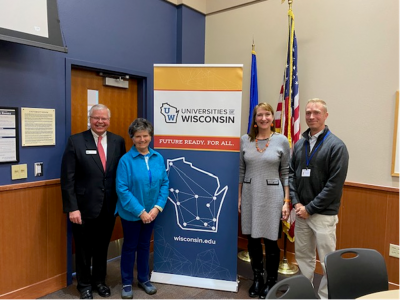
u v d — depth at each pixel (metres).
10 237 2.12
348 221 2.62
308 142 2.11
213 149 2.37
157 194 2.27
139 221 2.23
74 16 2.42
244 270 2.81
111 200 2.27
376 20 2.45
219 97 2.32
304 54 2.87
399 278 2.37
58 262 2.42
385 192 2.42
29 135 2.18
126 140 3.10
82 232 2.23
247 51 3.31
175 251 2.51
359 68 2.55
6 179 2.07
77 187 2.18
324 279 2.10
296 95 2.75
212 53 3.62
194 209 2.44
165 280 2.50
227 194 2.37
